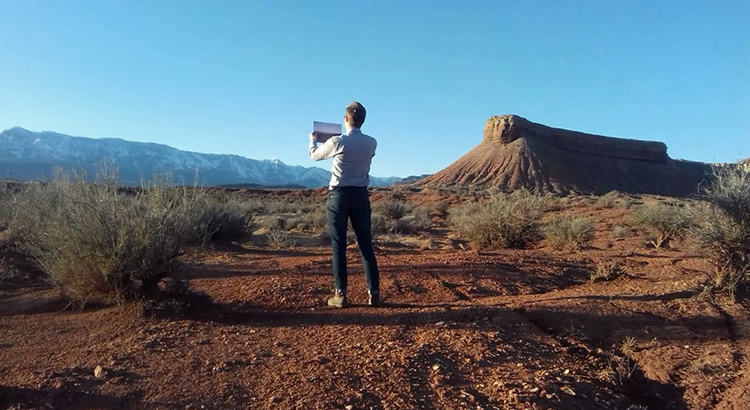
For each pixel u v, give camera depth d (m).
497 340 4.48
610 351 4.58
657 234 14.52
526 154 108.25
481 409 3.27
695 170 125.06
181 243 5.90
